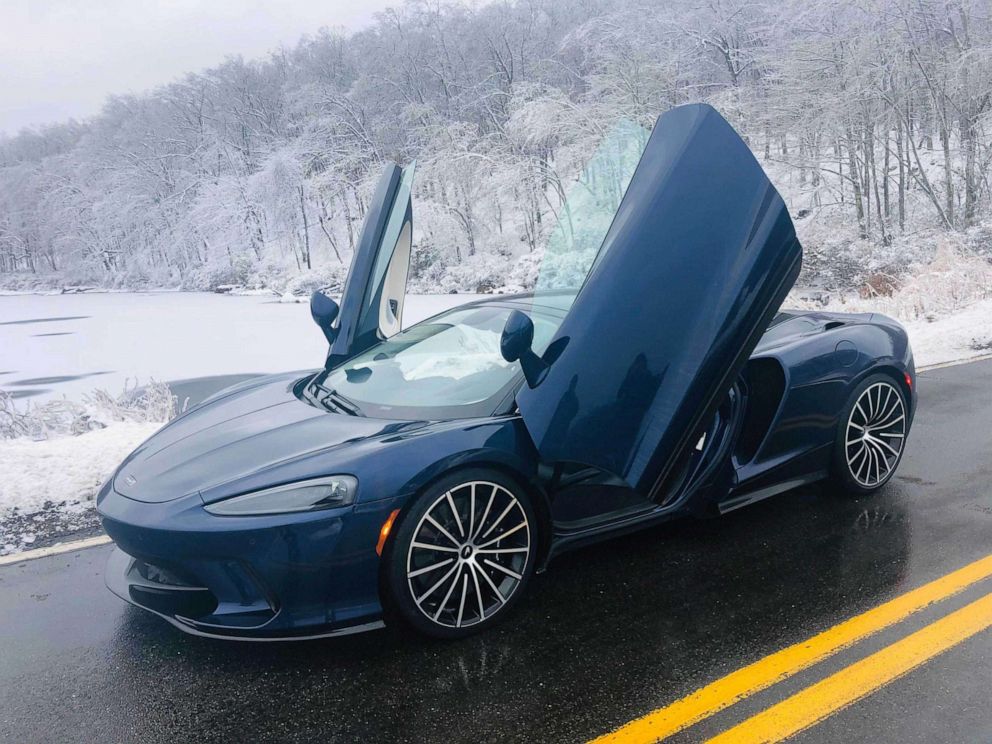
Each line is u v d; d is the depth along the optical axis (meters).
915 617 2.44
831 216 23.97
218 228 48.09
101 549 3.32
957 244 17.73
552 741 1.89
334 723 2.01
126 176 57.16
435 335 3.33
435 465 2.31
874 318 3.76
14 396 9.66
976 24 22.20
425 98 48.44
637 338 2.41
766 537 3.15
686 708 2.00
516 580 2.54
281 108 58.94
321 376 3.44
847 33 22.39
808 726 1.90
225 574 2.22
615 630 2.44
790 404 3.20
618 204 2.54
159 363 12.43
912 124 24.00
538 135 31.23
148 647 2.46
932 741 1.83
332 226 47.91
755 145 26.34
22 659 2.41
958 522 3.21
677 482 2.97
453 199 38.94
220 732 2.00
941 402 5.37
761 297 2.50
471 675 2.21
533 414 2.40
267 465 2.38
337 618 2.26
